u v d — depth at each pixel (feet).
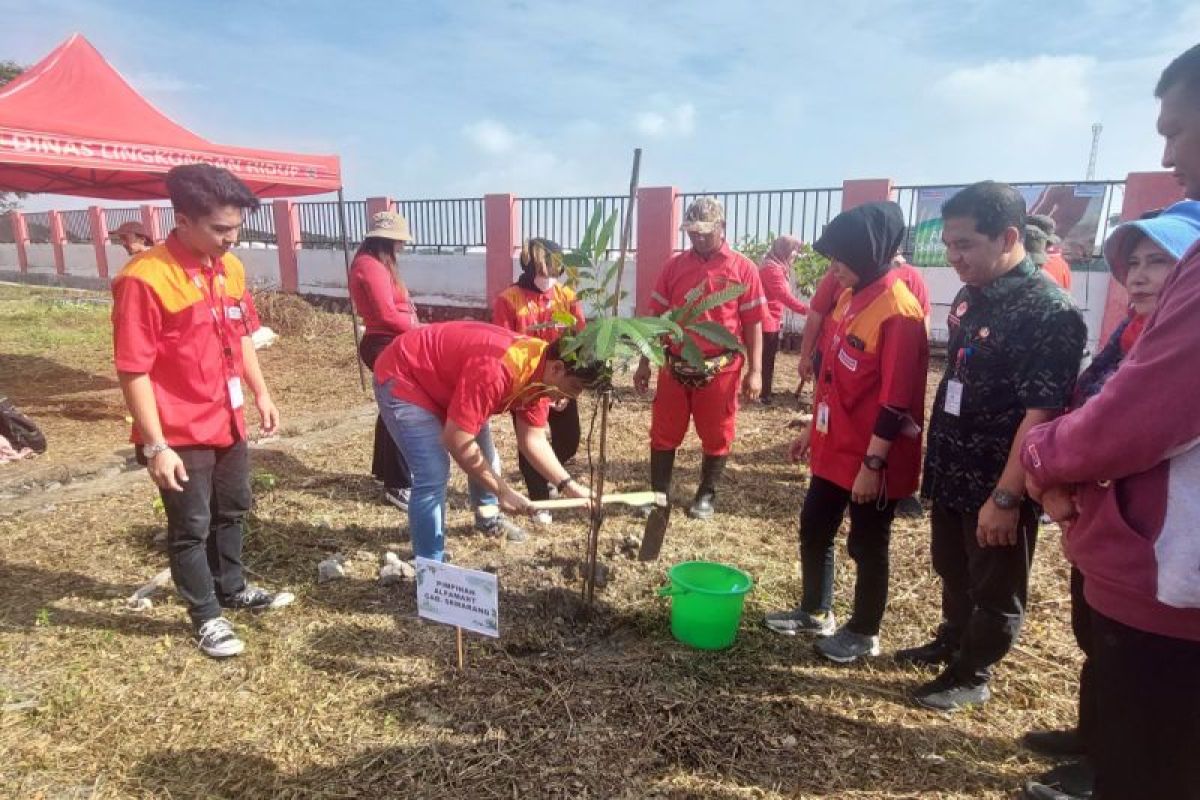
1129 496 4.71
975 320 7.87
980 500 8.02
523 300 14.47
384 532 14.30
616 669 9.80
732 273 14.35
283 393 27.30
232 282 10.59
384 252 15.75
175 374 9.52
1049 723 8.75
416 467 10.96
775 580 12.35
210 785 7.82
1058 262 17.60
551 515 15.21
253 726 8.72
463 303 47.67
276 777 7.92
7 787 7.72
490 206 45.03
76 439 20.53
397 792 7.70
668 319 9.30
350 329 40.63
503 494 9.88
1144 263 5.99
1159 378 4.23
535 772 7.95
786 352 36.81
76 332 40.55
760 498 16.47
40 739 8.45
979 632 8.41
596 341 8.06
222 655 10.05
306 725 8.74
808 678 9.66
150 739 8.49
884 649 10.36
